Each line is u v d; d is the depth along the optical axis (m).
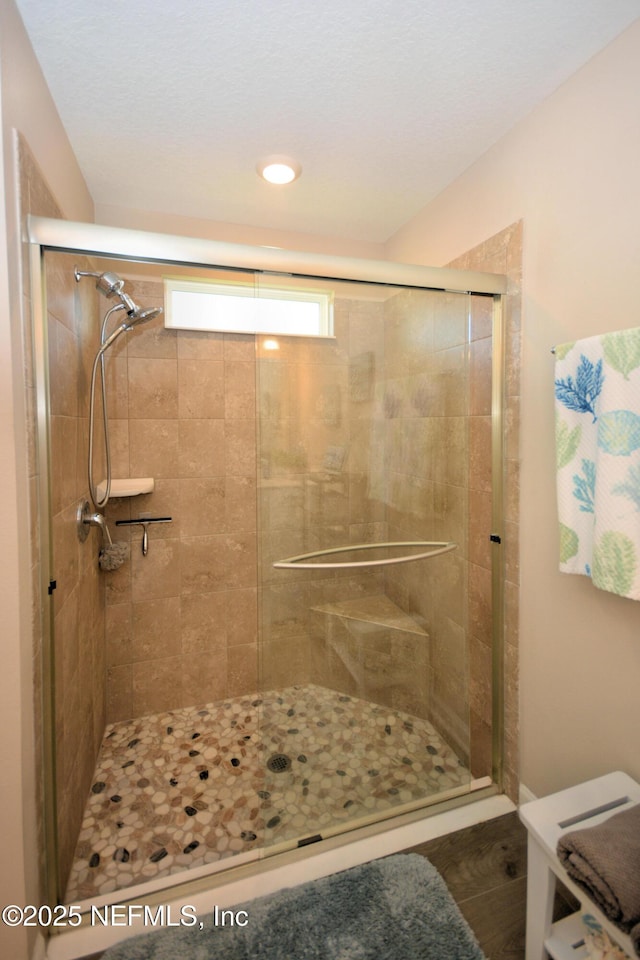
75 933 1.15
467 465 1.73
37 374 1.12
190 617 2.18
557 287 1.31
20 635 1.02
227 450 2.17
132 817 1.55
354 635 1.63
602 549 1.08
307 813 1.48
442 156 1.61
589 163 1.19
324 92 1.29
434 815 1.51
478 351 1.66
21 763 1.02
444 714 1.69
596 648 1.25
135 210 1.97
